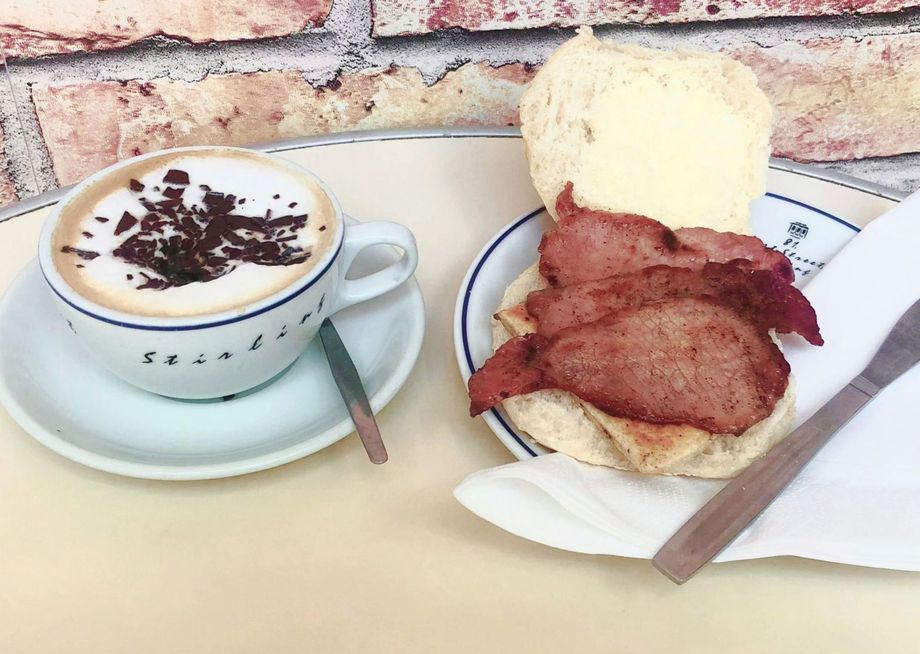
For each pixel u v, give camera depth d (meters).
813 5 0.90
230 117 0.93
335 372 0.54
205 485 0.51
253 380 0.53
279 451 0.49
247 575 0.46
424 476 0.52
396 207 0.76
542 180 0.67
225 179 0.57
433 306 0.65
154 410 0.53
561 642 0.43
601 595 0.46
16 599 0.44
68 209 0.53
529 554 0.48
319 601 0.45
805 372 0.56
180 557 0.47
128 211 0.54
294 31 0.86
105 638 0.42
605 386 0.50
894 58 0.95
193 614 0.44
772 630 0.44
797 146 1.04
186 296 0.48
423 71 0.91
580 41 0.66
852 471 0.49
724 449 0.50
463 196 0.78
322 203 0.56
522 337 0.52
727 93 0.67
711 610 0.45
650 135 0.66
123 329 0.46
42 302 0.58
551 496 0.46
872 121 1.01
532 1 0.86
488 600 0.45
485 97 0.94
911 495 0.47
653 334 0.52
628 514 0.46
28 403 0.50
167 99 0.91
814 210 0.70
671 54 0.67
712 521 0.45
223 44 0.87
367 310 0.61
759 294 0.54
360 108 0.94
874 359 0.57
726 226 0.66
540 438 0.50
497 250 0.65
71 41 0.84
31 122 0.91
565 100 0.66
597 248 0.59
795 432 0.51
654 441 0.48
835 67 0.95
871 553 0.44
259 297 0.48
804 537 0.44
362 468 0.53
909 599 0.46
